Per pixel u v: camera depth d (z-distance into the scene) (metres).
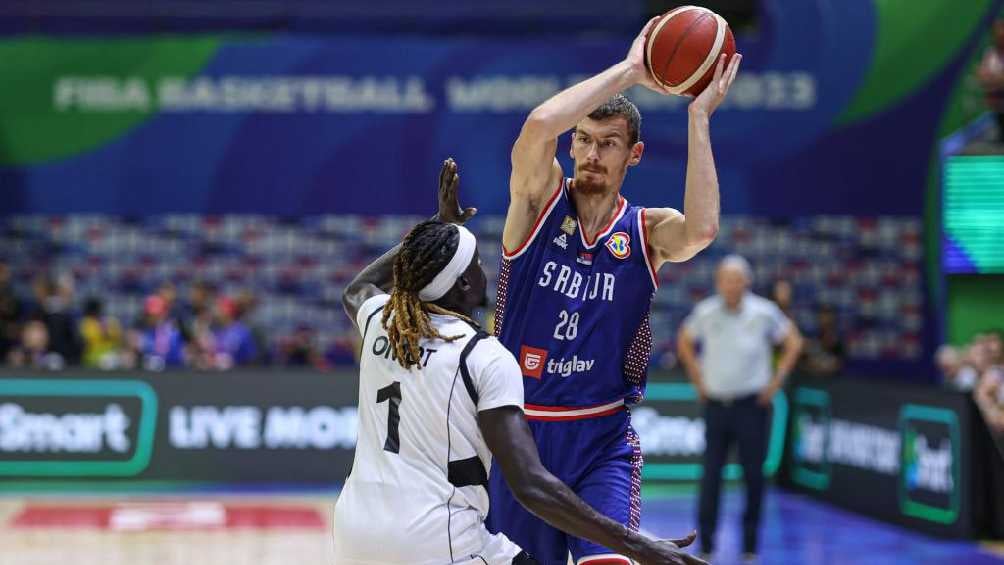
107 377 38.75
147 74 49.62
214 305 49.47
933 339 49.84
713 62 13.59
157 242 49.53
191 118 49.72
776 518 34.72
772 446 40.31
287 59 49.97
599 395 14.41
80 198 49.34
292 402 39.25
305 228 49.94
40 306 43.84
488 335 12.28
